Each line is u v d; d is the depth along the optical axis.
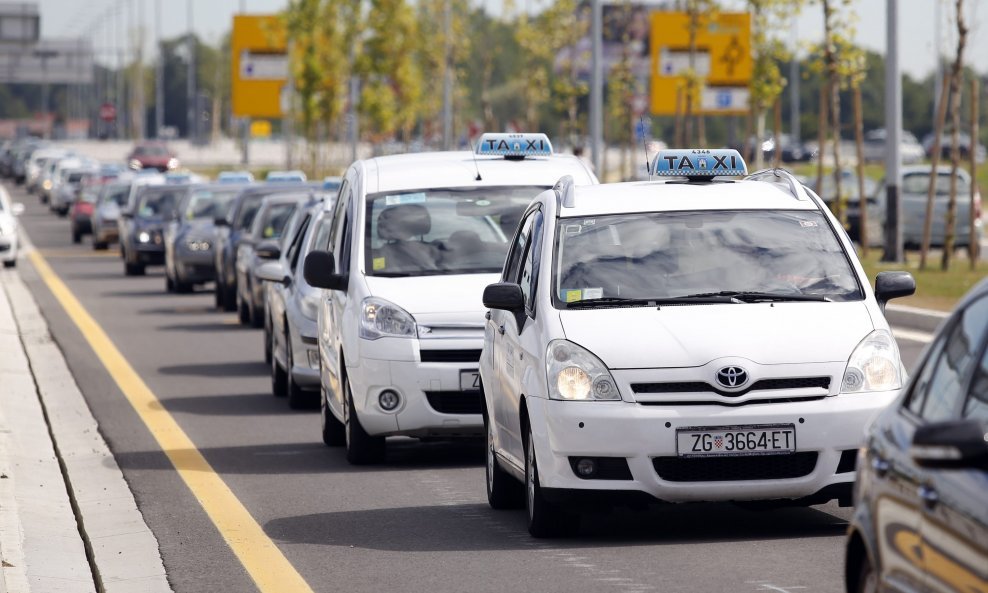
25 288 114.06
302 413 52.84
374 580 27.80
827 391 28.95
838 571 26.73
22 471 41.25
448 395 40.34
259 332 81.88
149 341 77.62
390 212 44.44
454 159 46.66
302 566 29.27
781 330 29.59
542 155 47.09
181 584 28.19
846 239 32.56
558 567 28.08
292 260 58.22
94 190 182.25
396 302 40.97
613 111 195.25
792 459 28.84
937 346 18.50
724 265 31.80
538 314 31.02
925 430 14.99
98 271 133.25
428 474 39.97
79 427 49.94
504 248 43.69
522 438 31.17
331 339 44.56
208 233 106.69
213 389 59.53
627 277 31.50
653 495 28.75
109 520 34.75
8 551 30.62
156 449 45.28
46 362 68.69
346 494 37.22
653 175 35.44
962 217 117.44
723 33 152.75
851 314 30.31
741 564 27.67
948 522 15.90
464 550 30.06
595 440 28.78
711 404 28.75
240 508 35.66
